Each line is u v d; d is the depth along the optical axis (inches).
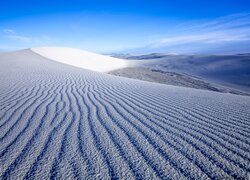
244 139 80.6
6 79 258.1
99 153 66.8
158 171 56.7
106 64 1596.9
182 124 99.4
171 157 64.7
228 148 71.8
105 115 113.1
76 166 58.6
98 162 61.0
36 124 95.0
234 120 108.3
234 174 55.3
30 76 301.7
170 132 87.7
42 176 53.5
